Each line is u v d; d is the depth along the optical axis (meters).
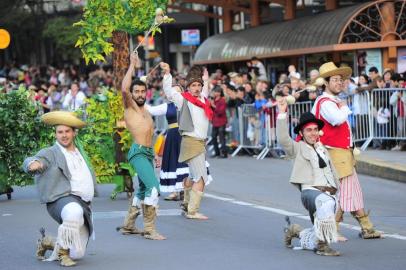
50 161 11.17
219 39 42.31
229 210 16.09
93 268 11.17
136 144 13.24
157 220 15.05
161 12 13.78
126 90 13.16
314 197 11.58
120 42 17.75
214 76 31.06
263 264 11.21
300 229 12.16
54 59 61.78
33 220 15.13
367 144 23.81
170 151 16.75
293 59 33.09
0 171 17.67
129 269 11.09
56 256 11.58
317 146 11.91
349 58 29.27
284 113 11.80
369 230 12.97
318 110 12.62
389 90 23.44
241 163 24.53
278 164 23.92
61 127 11.26
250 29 39.44
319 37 29.75
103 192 18.94
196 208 15.06
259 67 29.50
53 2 58.84
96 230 14.01
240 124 26.77
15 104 17.61
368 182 19.83
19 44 60.28
